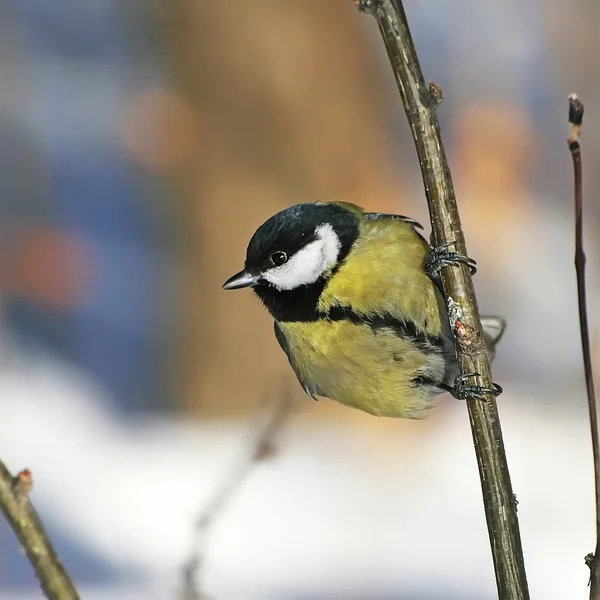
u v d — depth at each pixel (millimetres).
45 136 14391
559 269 14945
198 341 13344
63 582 2758
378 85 14109
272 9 13438
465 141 16062
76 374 13164
